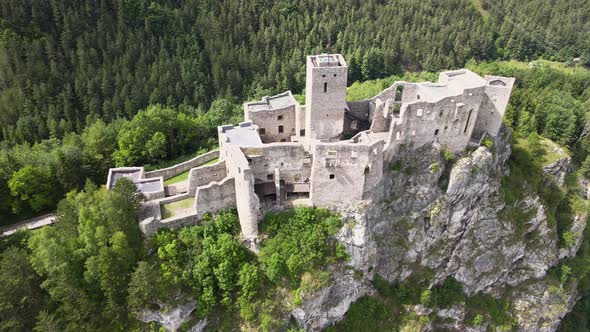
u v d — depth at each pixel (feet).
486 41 554.46
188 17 472.44
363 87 409.69
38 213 265.34
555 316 301.84
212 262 215.10
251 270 215.72
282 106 266.36
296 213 231.50
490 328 282.15
